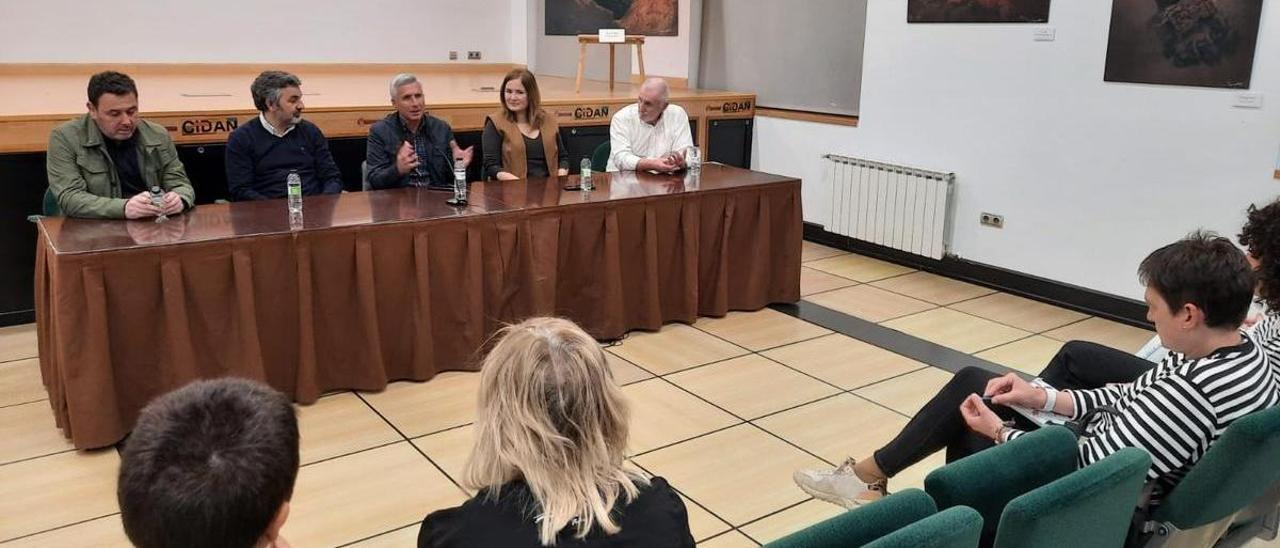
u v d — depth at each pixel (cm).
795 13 652
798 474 275
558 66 904
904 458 249
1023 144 514
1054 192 505
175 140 489
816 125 641
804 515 282
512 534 127
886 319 480
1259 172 424
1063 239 505
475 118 581
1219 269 179
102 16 736
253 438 104
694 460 316
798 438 335
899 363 414
